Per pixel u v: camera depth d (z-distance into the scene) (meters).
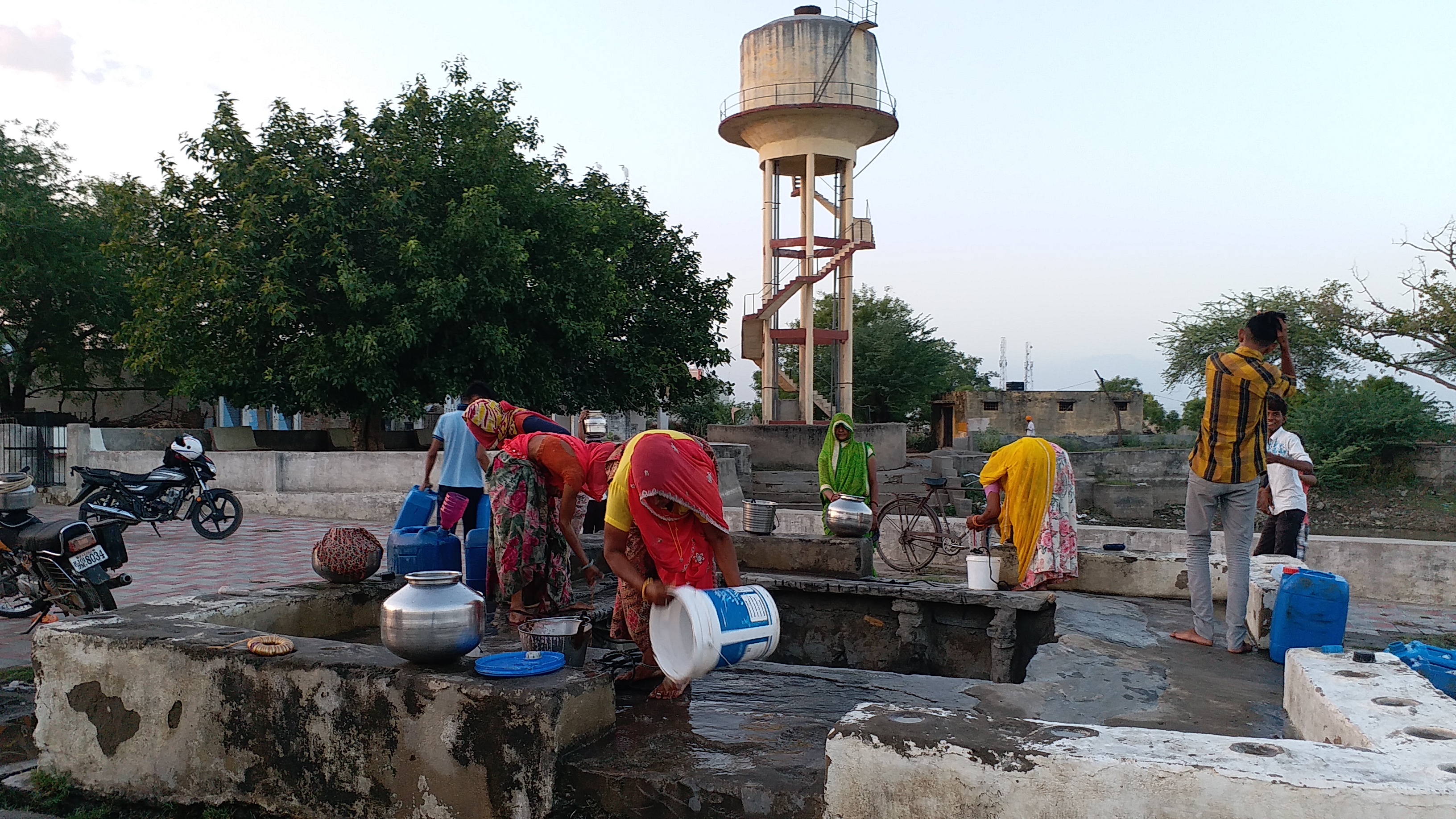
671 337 21.72
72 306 20.03
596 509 7.51
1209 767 2.29
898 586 6.13
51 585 5.86
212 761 3.48
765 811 2.76
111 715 3.65
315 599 4.85
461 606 3.25
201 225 14.58
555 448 4.83
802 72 23.83
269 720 3.38
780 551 7.07
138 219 15.38
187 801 3.51
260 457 14.43
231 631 3.77
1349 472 29.00
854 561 6.80
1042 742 2.50
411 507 5.69
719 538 3.82
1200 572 5.36
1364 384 30.03
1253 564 6.30
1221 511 5.30
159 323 14.67
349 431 21.77
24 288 18.77
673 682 3.94
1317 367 30.58
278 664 3.38
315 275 15.21
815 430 24.06
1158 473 31.08
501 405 5.12
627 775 2.91
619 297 18.06
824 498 8.31
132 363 15.67
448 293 14.81
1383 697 3.19
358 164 15.72
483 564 5.88
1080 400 41.38
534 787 2.96
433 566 5.50
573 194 20.20
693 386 22.98
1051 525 6.38
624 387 20.75
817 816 2.71
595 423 7.38
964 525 11.00
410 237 15.36
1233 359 5.10
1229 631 5.17
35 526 6.02
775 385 26.03
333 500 14.08
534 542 5.00
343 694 3.26
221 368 15.06
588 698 3.16
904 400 41.31
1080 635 5.53
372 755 3.21
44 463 15.05
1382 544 8.12
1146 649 5.22
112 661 3.65
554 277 17.14
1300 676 3.71
